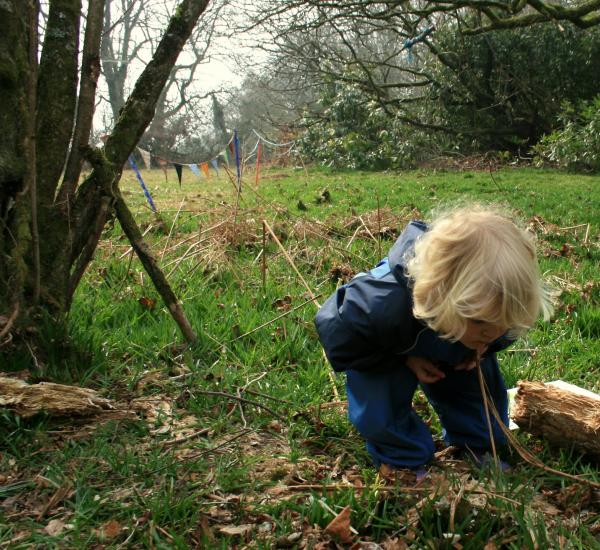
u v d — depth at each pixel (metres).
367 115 21.02
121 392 3.29
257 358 3.89
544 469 2.62
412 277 2.35
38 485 2.46
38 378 3.07
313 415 3.15
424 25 22.62
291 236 6.87
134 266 5.59
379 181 15.92
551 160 18.75
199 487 2.52
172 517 2.30
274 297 5.00
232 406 3.24
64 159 3.66
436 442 3.04
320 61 20.44
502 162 20.16
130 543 2.19
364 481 2.63
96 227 3.64
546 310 2.28
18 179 3.30
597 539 2.24
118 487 2.48
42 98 3.62
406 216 8.30
